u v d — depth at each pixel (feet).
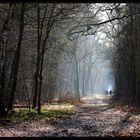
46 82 164.96
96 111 117.29
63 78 223.92
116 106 141.08
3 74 79.10
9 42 106.73
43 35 118.73
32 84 154.10
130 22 144.56
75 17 109.40
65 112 105.09
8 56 100.32
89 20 121.70
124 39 177.06
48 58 158.20
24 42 126.62
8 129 59.31
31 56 142.20
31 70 150.82
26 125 66.49
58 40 125.08
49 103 157.17
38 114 89.35
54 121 76.69
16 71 86.22
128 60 179.32
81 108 138.00
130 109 114.93
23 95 156.46
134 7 129.49
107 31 171.94
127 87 192.65
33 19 102.99
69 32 120.16
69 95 192.65
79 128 64.18
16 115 80.64
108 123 74.23
